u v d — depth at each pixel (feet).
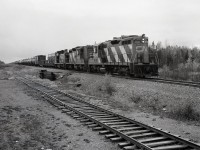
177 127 31.01
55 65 189.26
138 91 53.47
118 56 88.79
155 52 82.07
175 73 84.69
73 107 42.96
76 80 89.97
